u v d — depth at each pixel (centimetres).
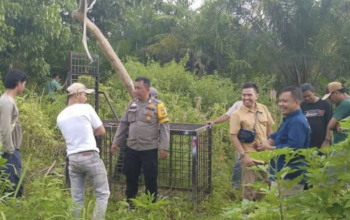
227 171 660
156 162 485
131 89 664
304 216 231
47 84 1132
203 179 546
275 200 245
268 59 1329
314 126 520
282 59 1322
